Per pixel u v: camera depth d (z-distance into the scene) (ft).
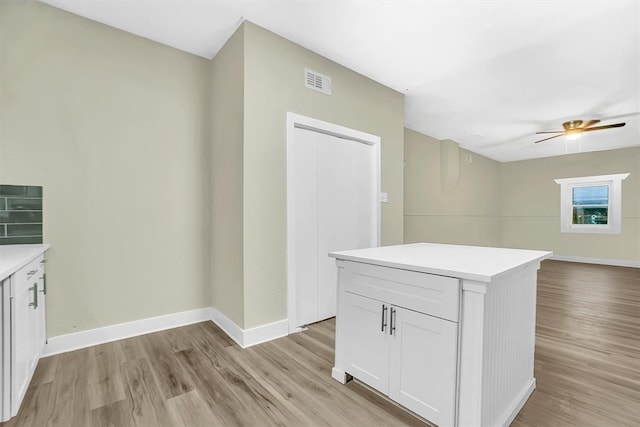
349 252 5.91
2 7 6.39
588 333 8.25
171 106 8.49
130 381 5.72
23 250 5.71
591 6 6.77
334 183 9.48
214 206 8.93
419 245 7.19
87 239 7.28
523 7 6.82
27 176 6.61
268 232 7.76
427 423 4.57
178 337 7.79
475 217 21.58
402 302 4.64
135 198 7.93
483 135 17.34
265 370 6.16
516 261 4.70
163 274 8.35
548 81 10.56
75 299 7.13
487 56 8.98
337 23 7.47
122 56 7.72
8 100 6.41
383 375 4.93
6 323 4.40
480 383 3.86
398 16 7.17
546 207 22.89
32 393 5.31
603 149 20.40
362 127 10.15
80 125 7.18
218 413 4.84
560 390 5.52
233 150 7.76
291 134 8.18
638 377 5.97
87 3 6.76
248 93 7.35
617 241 20.10
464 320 3.99
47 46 6.80
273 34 7.84
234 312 7.75
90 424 4.57
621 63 9.27
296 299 8.47
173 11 7.02
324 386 5.59
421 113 13.78
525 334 5.27
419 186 16.85
